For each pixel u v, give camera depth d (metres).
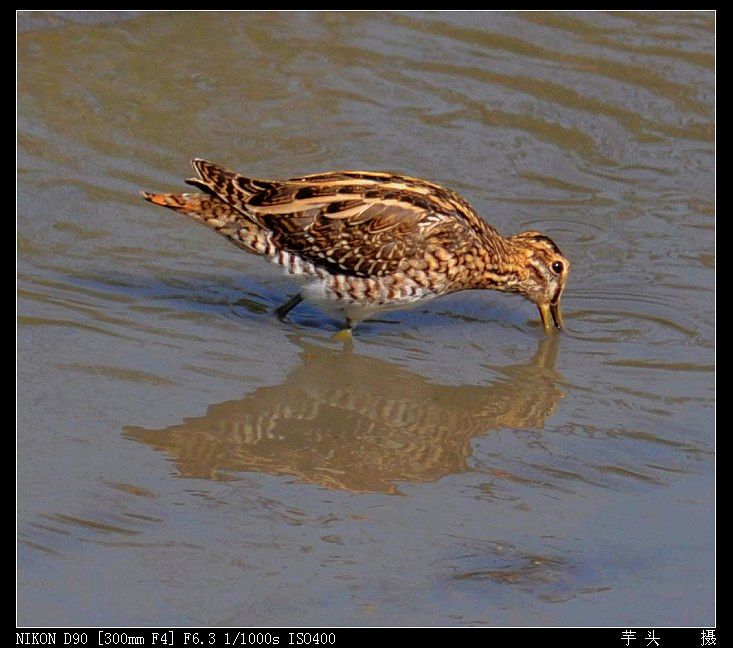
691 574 10.13
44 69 16.86
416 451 11.71
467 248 13.56
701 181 16.34
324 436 11.80
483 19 19.05
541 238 13.94
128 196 15.13
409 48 18.31
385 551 10.14
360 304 13.47
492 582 9.85
